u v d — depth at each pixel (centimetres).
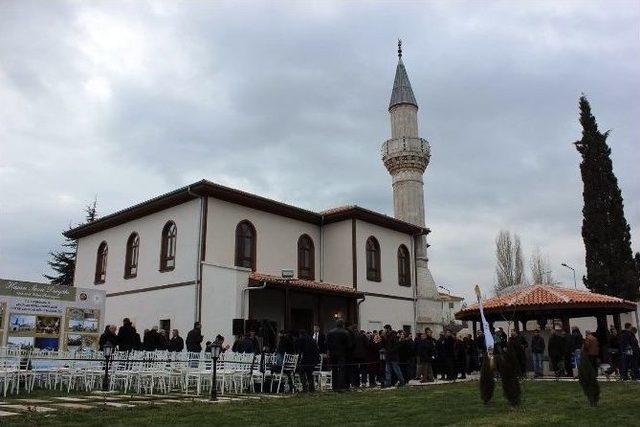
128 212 2648
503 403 1114
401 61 4097
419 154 3756
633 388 1386
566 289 2267
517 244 4988
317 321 2459
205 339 2177
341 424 842
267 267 2572
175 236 2442
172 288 2367
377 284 2936
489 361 1116
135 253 2662
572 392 1327
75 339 1762
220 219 2392
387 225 3091
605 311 2288
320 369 1648
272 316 2531
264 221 2612
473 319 2503
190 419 856
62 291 1753
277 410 996
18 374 1238
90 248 2970
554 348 1873
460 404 1105
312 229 2902
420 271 3384
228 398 1225
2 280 1614
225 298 2172
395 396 1272
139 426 779
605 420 886
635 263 3256
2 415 848
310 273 2841
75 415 862
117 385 1503
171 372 1394
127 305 2597
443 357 1936
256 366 1514
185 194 2364
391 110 3972
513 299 2205
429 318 3231
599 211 3291
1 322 1592
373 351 1741
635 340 1709
